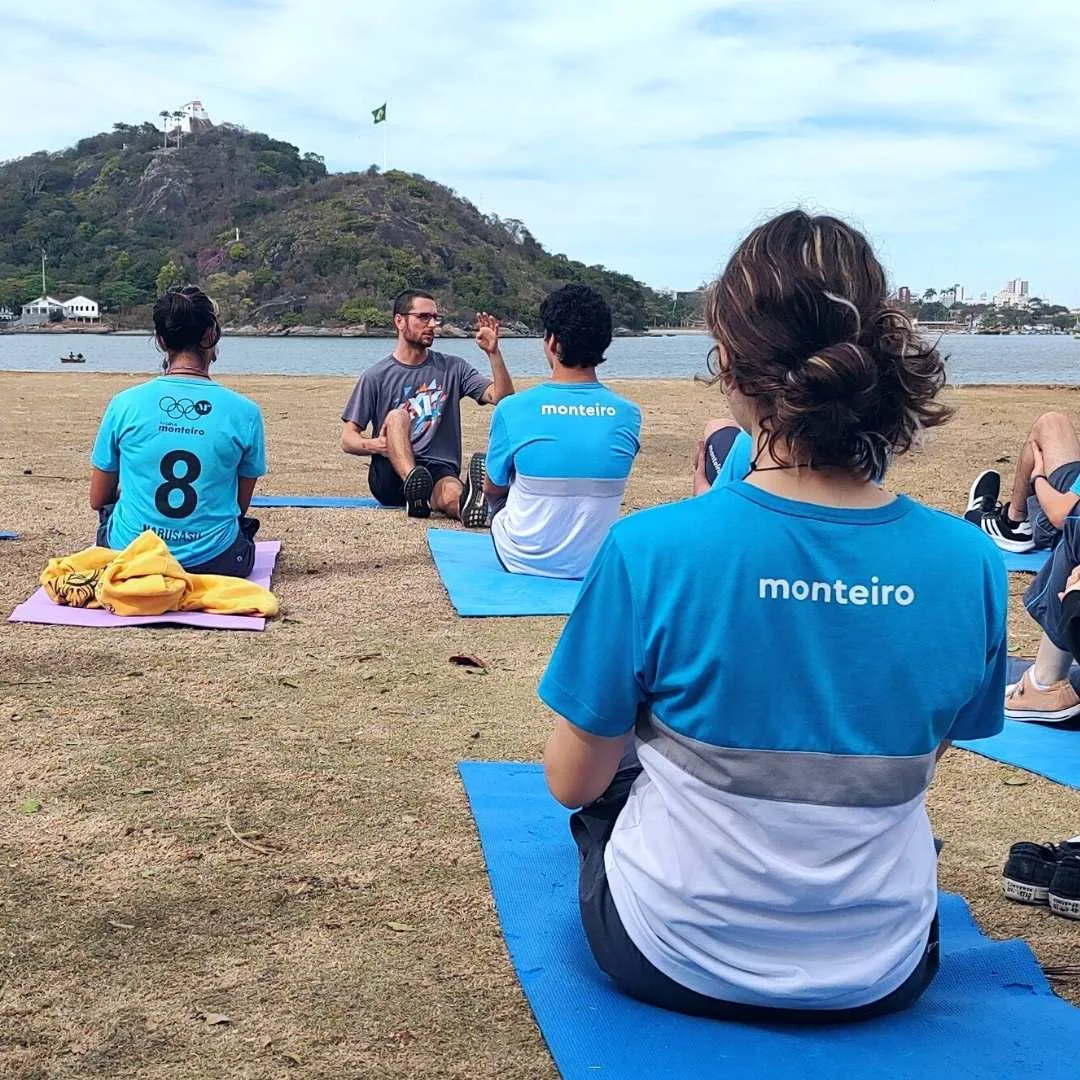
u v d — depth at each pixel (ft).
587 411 18.67
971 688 6.11
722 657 5.87
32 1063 6.54
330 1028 6.93
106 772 10.82
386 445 24.85
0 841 9.37
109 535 17.44
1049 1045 6.34
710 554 5.90
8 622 15.71
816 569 5.88
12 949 7.75
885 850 6.18
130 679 13.53
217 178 554.87
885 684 5.92
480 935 8.05
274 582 18.79
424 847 9.45
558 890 8.59
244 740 11.74
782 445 5.99
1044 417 20.65
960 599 6.01
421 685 13.70
